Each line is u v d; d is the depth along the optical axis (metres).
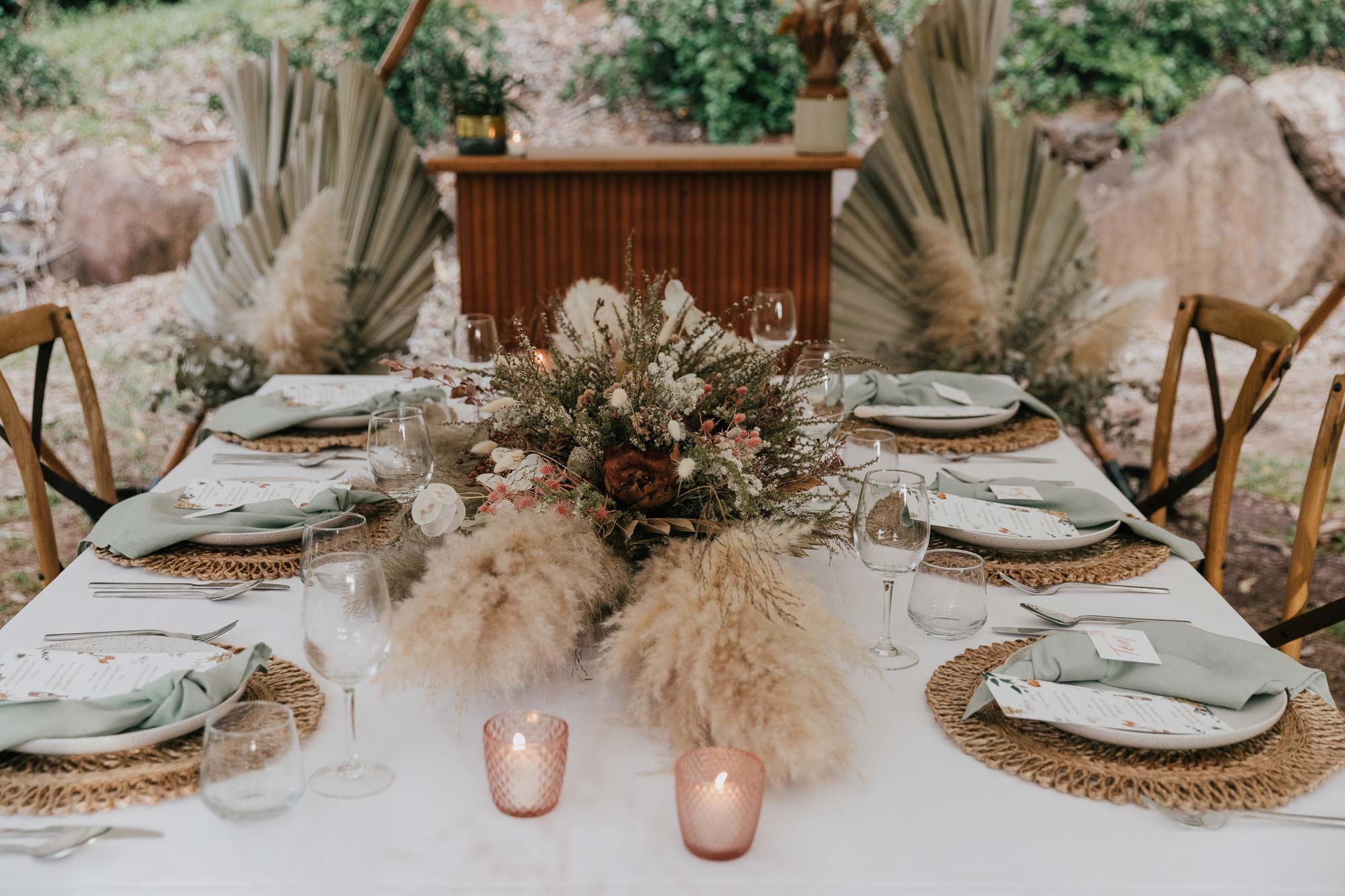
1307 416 4.84
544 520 1.26
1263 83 5.93
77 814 1.03
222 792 0.96
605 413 1.39
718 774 1.00
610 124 6.41
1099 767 1.10
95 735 1.09
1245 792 1.06
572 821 1.04
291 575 1.53
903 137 3.79
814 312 3.59
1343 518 4.01
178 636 1.34
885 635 1.35
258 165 3.89
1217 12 5.97
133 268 5.96
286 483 1.78
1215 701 1.18
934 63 3.73
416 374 1.58
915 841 1.02
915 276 3.84
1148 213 5.87
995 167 3.80
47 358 2.33
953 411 2.18
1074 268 3.89
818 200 3.51
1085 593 1.52
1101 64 6.02
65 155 6.07
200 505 1.69
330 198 3.71
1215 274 5.85
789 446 1.49
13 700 1.13
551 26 6.37
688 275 3.55
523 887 0.97
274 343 3.72
